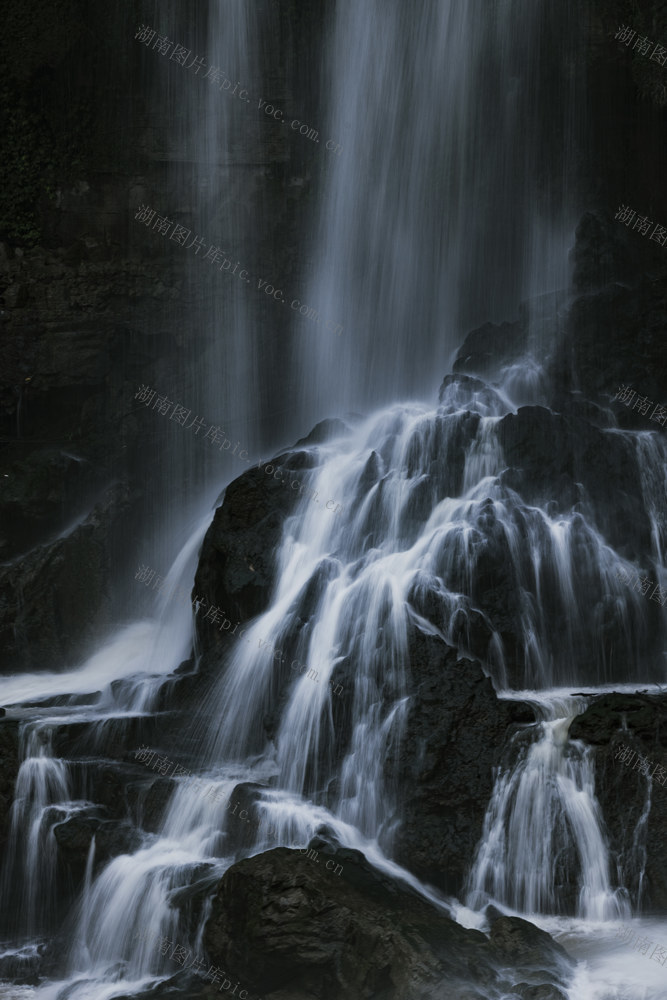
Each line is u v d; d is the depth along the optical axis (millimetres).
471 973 12219
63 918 16188
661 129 27484
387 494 19875
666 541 20328
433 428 20453
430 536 18453
